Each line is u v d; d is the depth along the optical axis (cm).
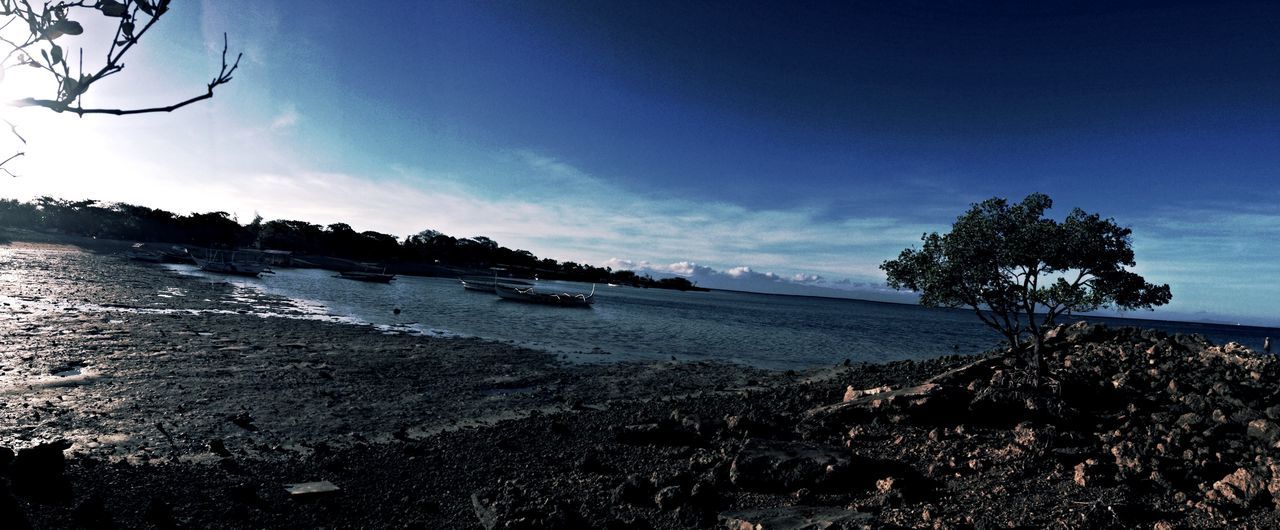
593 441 1328
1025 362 1736
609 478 1062
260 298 5166
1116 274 1350
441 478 1083
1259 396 1299
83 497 849
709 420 1434
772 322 7575
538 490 1005
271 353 2364
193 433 1302
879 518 829
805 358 3581
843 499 922
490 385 2088
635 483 974
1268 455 936
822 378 2395
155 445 1209
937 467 1009
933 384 1427
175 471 1041
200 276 7669
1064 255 1367
